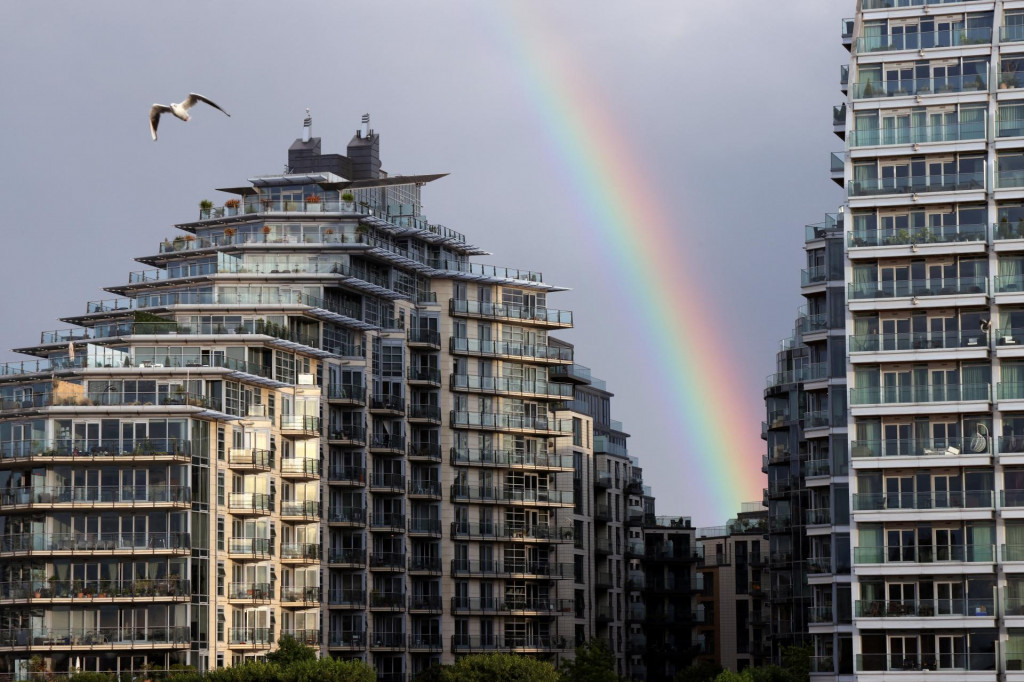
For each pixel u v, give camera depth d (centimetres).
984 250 14725
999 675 14112
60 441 16200
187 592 16088
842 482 15150
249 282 19462
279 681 15425
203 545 16450
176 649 16038
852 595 14500
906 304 14788
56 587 15962
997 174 14812
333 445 18850
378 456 19675
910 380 14738
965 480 14462
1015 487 14362
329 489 18738
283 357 18100
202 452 16538
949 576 14338
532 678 17262
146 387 16812
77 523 16112
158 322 18062
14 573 16162
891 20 15312
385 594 19388
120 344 17975
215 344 17738
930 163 14988
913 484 14562
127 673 15762
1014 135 14862
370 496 19388
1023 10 15088
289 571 17788
